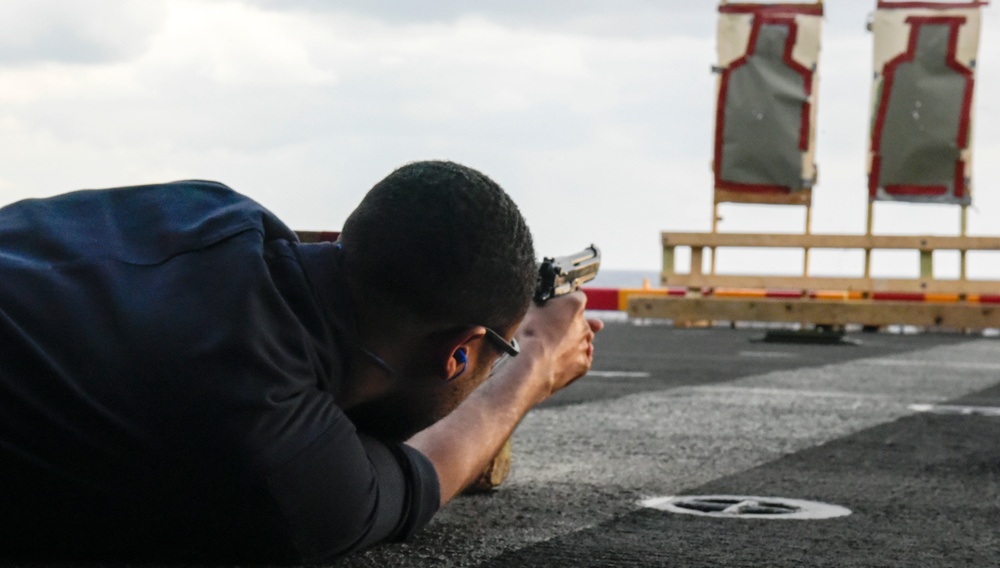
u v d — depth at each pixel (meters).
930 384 6.02
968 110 11.62
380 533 1.81
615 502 2.59
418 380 1.77
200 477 1.65
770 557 2.05
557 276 2.13
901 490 2.84
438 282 1.66
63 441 1.65
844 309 11.27
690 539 2.19
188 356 1.63
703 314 11.83
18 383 1.65
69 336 1.66
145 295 1.69
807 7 11.91
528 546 2.09
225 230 1.74
